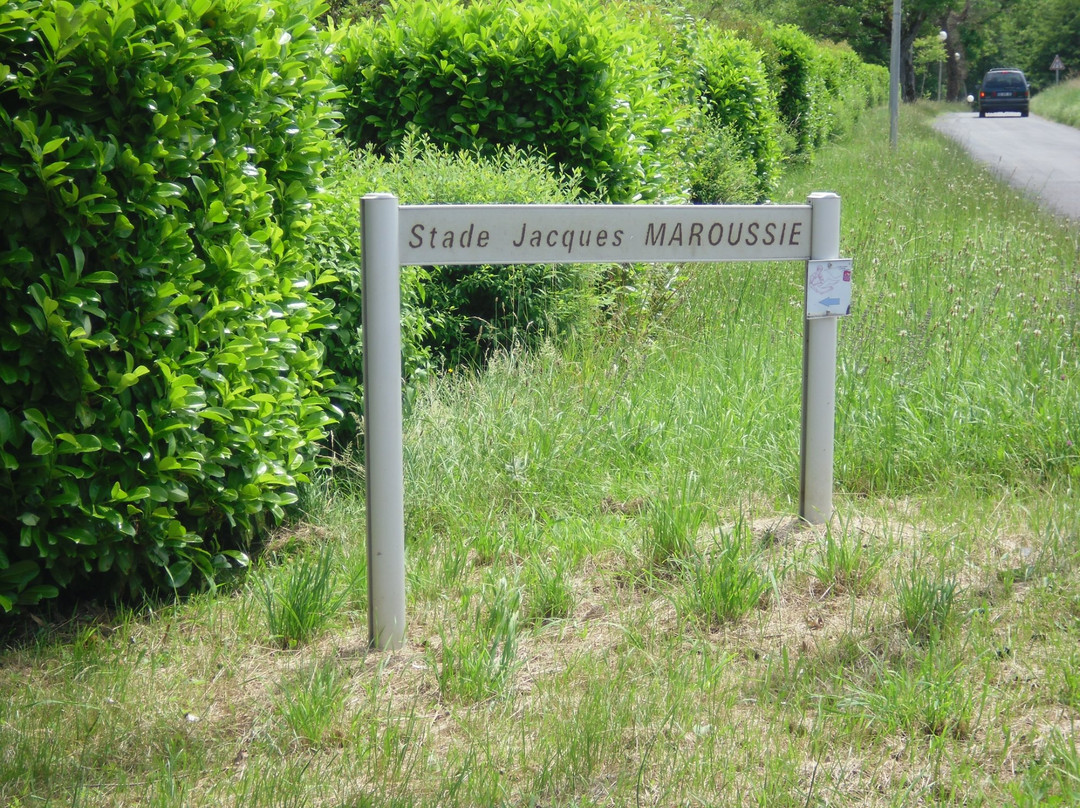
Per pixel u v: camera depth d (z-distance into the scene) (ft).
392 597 11.79
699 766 9.39
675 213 12.63
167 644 12.46
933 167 60.64
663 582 13.09
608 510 15.93
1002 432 17.17
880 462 16.69
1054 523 14.28
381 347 11.32
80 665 11.80
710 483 16.11
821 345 13.91
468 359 21.80
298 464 15.10
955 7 197.57
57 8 11.53
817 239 13.46
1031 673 10.67
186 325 13.37
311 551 14.55
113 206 12.16
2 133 11.62
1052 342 19.58
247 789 9.31
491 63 25.04
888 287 25.41
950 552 13.52
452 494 15.87
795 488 16.14
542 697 10.82
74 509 12.57
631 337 22.48
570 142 24.98
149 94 12.64
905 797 8.86
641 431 17.70
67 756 10.02
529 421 17.21
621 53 26.78
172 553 13.80
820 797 8.86
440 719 10.52
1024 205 44.29
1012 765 9.28
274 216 15.56
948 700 9.99
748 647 11.64
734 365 20.49
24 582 12.41
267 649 12.17
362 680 11.25
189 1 13.29
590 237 12.31
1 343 11.79
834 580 12.80
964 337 20.17
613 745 9.78
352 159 23.79
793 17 188.96
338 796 9.19
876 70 159.02
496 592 12.60
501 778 9.41
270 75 14.57
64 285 12.03
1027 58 321.93
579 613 12.70
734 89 49.32
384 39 25.71
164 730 10.38
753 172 49.85
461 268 21.86
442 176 21.52
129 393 12.83
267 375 14.47
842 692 10.53
